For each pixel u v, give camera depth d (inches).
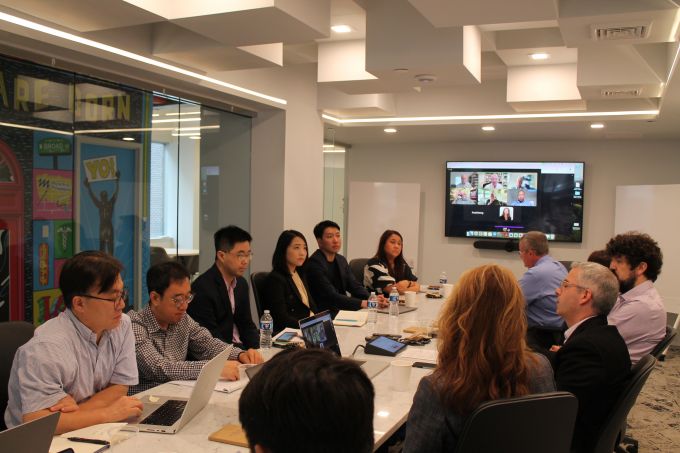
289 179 234.1
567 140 327.9
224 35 137.7
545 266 169.6
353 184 334.0
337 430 31.6
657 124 261.6
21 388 78.7
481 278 66.6
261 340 123.3
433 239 354.3
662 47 184.5
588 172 327.9
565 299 100.9
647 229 288.2
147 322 104.1
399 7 163.2
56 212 151.6
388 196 331.6
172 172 192.4
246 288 146.5
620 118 250.8
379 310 176.1
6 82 138.9
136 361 98.7
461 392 63.7
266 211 234.4
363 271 227.1
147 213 181.5
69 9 121.4
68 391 83.7
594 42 149.3
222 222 218.8
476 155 345.4
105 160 165.9
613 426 85.2
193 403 81.4
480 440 59.4
